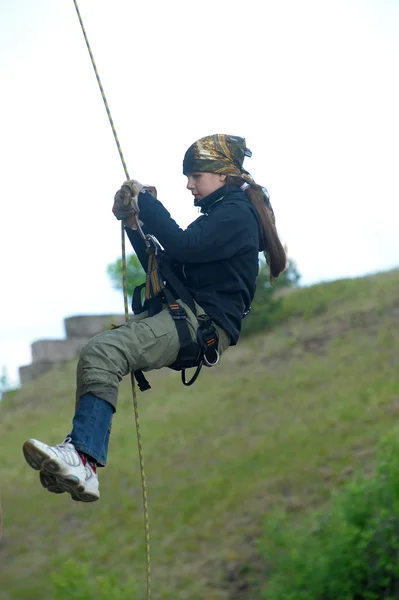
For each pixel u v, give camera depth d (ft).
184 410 296.10
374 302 363.15
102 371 45.68
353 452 209.77
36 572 198.08
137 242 51.96
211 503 208.23
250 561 173.47
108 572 186.29
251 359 344.69
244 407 281.95
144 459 255.29
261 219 51.29
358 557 136.67
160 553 189.47
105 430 45.11
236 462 230.48
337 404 252.62
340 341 326.65
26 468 282.56
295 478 204.64
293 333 360.89
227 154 51.06
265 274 395.96
